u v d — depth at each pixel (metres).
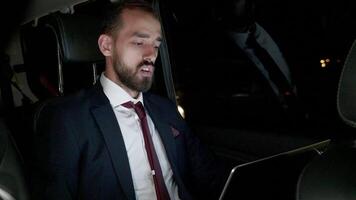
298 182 0.88
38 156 1.60
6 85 2.78
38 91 2.81
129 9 1.69
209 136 2.08
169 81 2.32
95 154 1.59
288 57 1.81
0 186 1.37
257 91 2.00
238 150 1.91
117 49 1.70
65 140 1.58
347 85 0.87
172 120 1.85
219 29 2.06
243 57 2.02
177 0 2.23
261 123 1.87
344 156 0.90
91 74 2.28
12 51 2.87
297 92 1.78
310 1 1.66
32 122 1.72
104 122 1.64
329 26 1.60
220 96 2.14
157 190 1.65
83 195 1.56
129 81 1.69
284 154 1.14
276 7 1.80
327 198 0.82
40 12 2.64
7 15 2.69
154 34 1.70
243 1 1.92
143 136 1.71
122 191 1.59
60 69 2.00
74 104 1.67
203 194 1.89
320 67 1.67
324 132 1.61
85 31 1.91
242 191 1.12
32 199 1.51
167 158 1.80
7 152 1.44
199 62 2.20
